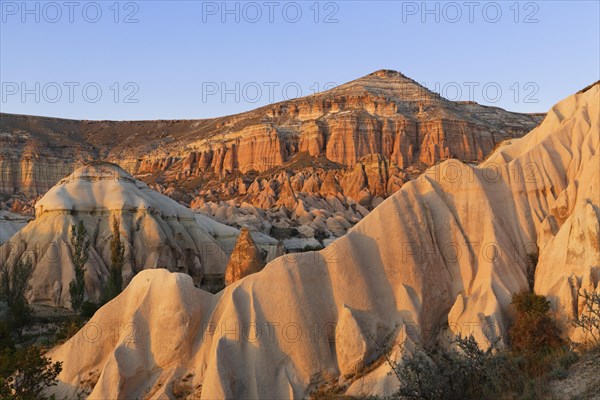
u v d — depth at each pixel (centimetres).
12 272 5691
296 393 2550
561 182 3006
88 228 7044
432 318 2762
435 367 1752
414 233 2866
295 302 2695
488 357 1808
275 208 12312
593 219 2584
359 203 13125
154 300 2839
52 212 6975
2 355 2903
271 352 2628
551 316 2536
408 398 1738
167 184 18250
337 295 2742
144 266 6894
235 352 2620
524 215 2942
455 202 2969
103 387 2633
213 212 11100
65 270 6312
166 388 2633
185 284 2809
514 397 1652
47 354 3028
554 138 3127
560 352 2033
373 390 2428
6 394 2550
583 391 1549
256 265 3616
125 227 7050
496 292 2697
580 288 2508
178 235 7625
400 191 2978
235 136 19238
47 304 6131
